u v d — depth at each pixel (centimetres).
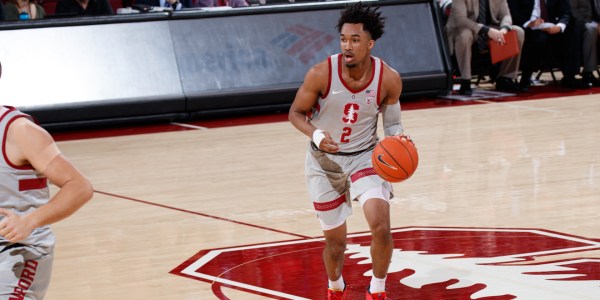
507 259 896
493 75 2245
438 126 1731
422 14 2067
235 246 976
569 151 1463
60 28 1808
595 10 2223
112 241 1015
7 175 486
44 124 1750
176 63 1866
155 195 1242
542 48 2145
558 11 2181
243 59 1912
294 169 1388
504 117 1817
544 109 1911
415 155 700
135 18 1869
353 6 709
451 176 1305
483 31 2055
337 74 717
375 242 710
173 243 998
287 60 1938
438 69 2039
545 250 927
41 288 516
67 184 478
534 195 1179
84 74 1794
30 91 1745
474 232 1007
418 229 1026
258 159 1473
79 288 847
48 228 516
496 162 1392
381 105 754
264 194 1230
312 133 714
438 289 807
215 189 1269
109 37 1838
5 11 1969
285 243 982
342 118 729
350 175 737
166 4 2045
